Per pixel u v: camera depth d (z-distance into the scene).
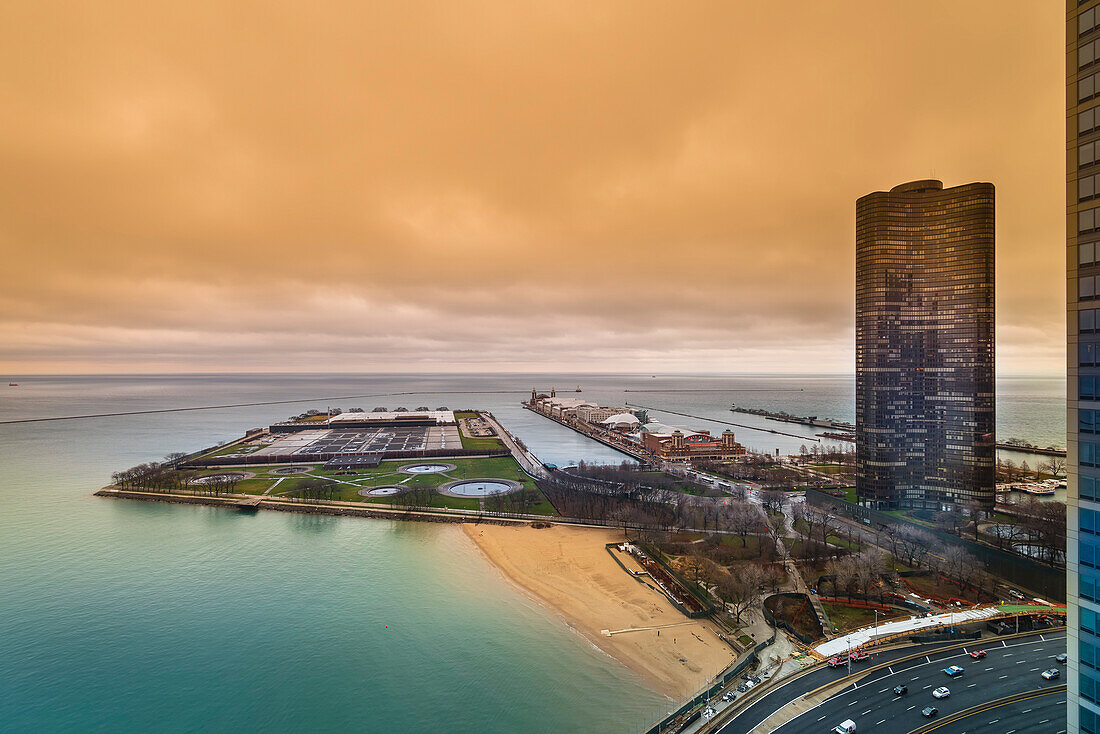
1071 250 79.69
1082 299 77.94
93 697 146.25
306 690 148.75
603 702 142.38
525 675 154.25
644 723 134.12
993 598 189.88
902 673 144.88
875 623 173.50
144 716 139.00
